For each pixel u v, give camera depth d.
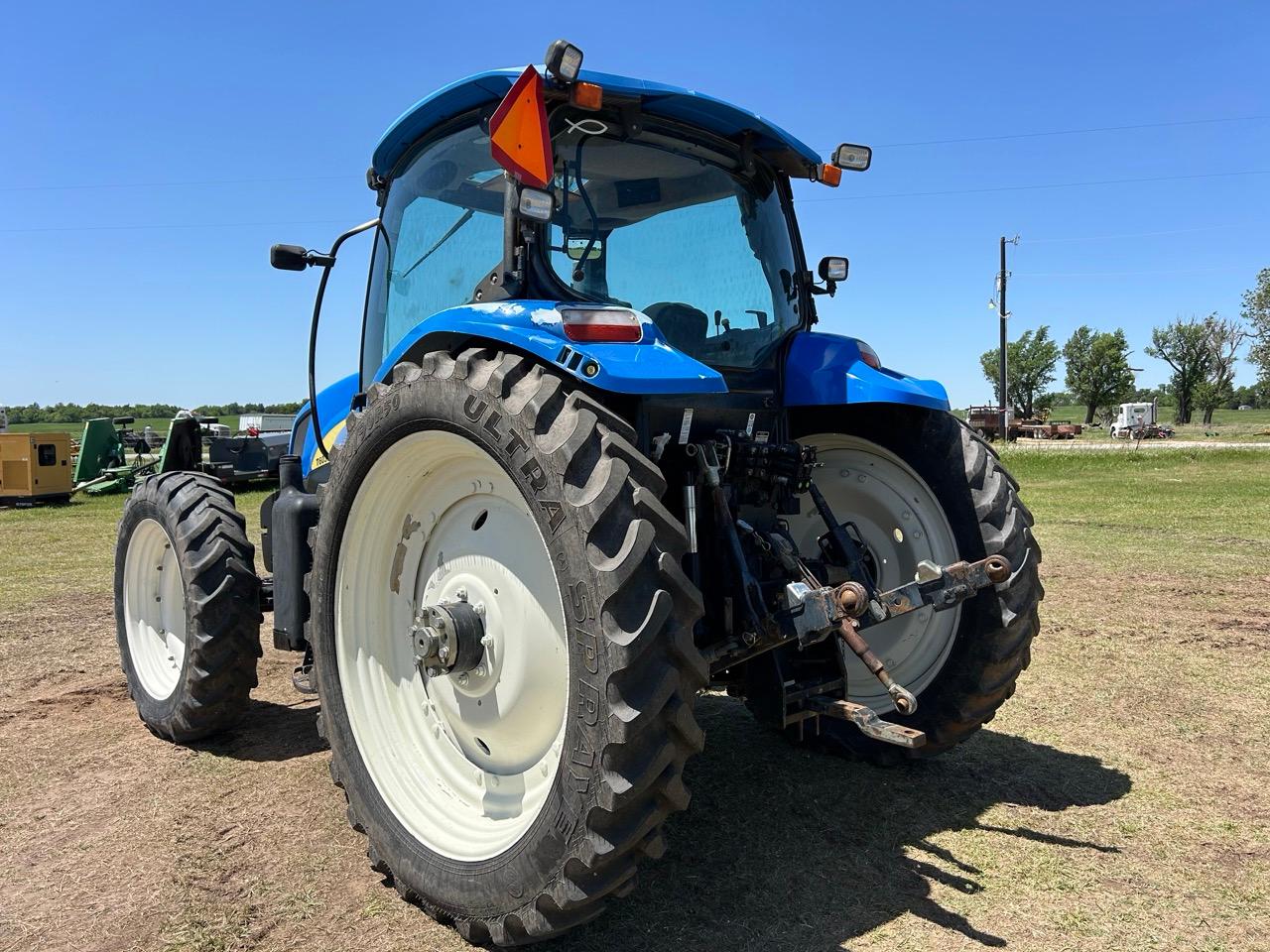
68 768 3.58
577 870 1.99
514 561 2.46
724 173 3.10
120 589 4.26
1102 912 2.38
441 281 3.12
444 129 3.11
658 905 2.44
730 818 2.97
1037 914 2.38
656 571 1.98
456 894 2.28
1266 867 2.62
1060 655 4.76
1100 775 3.29
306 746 3.82
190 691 3.70
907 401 2.92
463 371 2.35
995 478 3.15
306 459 4.27
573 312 2.26
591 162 2.75
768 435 3.02
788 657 2.91
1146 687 4.24
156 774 3.51
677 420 2.69
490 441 2.23
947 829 2.88
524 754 2.47
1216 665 4.55
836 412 3.41
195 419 5.86
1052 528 9.32
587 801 1.96
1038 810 3.01
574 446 2.06
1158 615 5.58
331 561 2.83
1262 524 9.41
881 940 2.26
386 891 2.59
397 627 2.87
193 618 3.67
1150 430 40.66
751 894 2.49
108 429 16.92
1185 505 11.19
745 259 3.13
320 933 2.37
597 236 2.75
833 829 2.88
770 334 3.16
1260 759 3.41
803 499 3.54
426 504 2.79
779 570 2.71
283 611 3.39
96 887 2.63
